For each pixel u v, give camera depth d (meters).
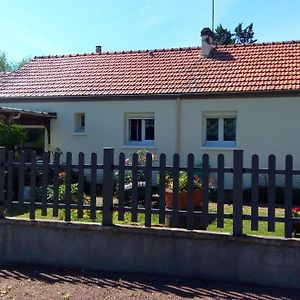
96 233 6.27
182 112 15.80
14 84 18.86
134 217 6.23
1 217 6.70
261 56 16.77
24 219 6.57
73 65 19.45
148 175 6.18
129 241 6.13
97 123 16.97
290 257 5.51
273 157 5.68
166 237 5.97
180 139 15.83
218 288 5.51
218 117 15.70
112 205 6.27
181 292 5.38
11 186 6.74
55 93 17.55
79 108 17.22
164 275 5.98
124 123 16.69
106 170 6.28
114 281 5.79
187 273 5.89
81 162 6.46
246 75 15.77
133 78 17.36
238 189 5.77
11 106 18.09
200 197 6.93
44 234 6.50
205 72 16.58
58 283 5.72
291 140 14.59
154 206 7.64
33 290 5.45
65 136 17.41
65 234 6.41
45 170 6.62
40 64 20.12
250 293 5.34
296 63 15.80
